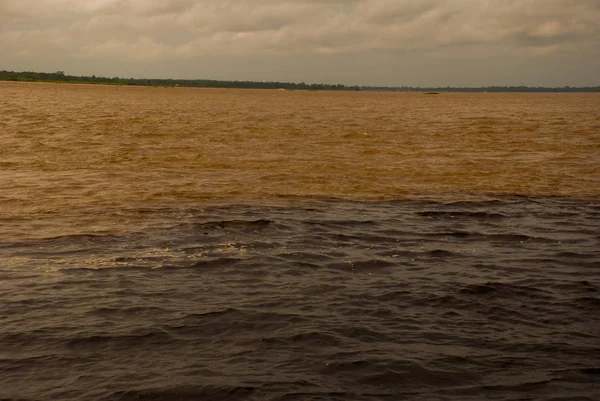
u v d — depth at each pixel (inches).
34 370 295.9
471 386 288.0
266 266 466.6
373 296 404.2
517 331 351.3
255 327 349.7
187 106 3378.4
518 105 4680.1
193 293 403.9
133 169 946.7
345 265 474.3
